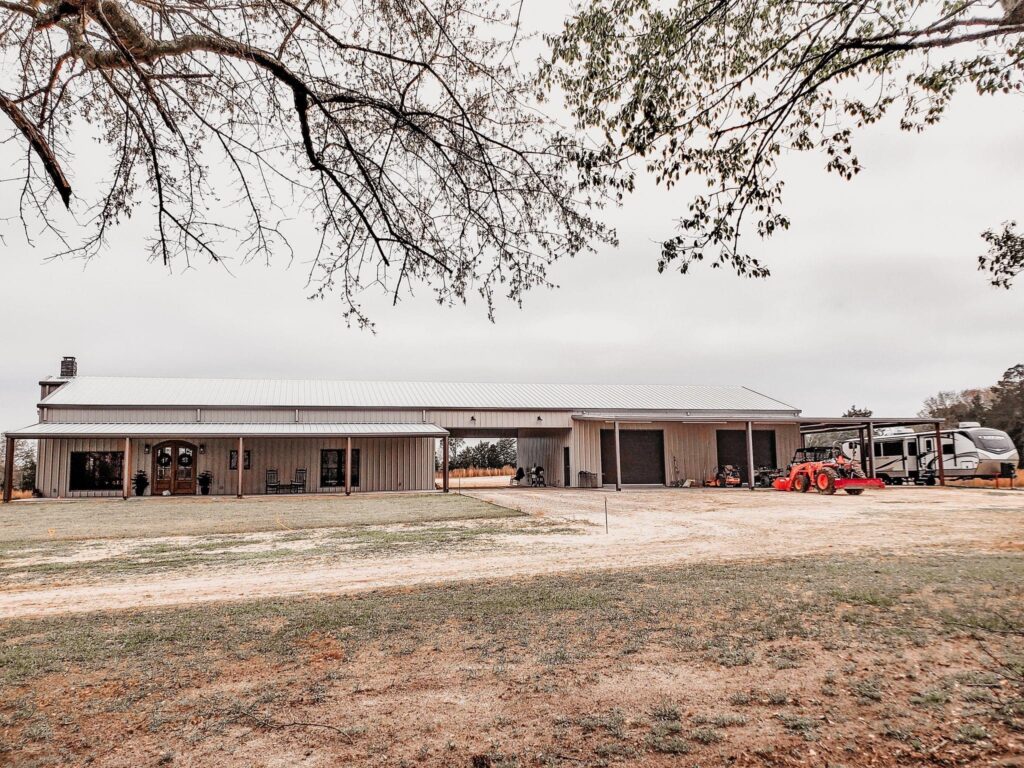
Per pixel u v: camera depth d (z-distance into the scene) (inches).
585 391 1445.6
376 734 150.6
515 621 244.5
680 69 207.0
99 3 142.5
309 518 715.4
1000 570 315.9
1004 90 202.1
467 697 171.6
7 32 157.5
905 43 181.9
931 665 181.6
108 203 178.5
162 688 179.5
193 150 181.0
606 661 196.7
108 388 1197.7
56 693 176.4
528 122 184.4
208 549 502.3
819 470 1042.7
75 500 988.6
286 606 285.6
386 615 258.5
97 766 136.0
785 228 204.7
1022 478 1314.0
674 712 159.0
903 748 137.9
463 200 197.0
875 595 262.1
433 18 169.2
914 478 1273.4
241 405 1173.7
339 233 195.5
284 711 163.6
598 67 205.9
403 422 1228.5
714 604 261.3
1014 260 300.0
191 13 155.7
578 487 1248.2
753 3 204.7
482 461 2650.1
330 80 180.9
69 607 306.7
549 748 142.8
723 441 1331.2
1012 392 1684.3
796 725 149.6
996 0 171.2
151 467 1078.4
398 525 654.5
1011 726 144.3
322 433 1072.8
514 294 200.8
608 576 344.5
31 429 1024.9
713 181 210.1
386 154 196.7
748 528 606.9
